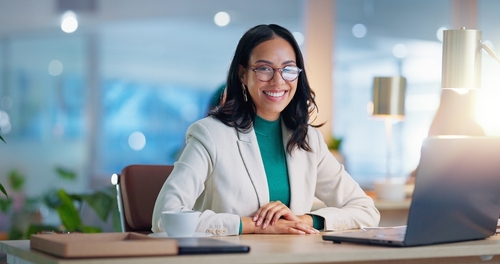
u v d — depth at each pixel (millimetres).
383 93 3867
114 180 2494
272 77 2145
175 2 7031
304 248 1510
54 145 6422
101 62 6734
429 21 6621
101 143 6676
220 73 7195
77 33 6617
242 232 1948
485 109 5469
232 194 2098
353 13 6676
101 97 6719
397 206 4059
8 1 6297
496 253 1622
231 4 7117
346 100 6582
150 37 6953
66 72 6562
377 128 6586
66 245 1291
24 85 6371
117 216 3344
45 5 6449
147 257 1319
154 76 6969
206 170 2096
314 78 6262
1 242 1743
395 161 6527
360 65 6672
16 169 6223
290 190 2201
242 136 2172
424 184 1508
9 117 6273
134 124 6855
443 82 2035
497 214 1785
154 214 1957
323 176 2338
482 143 1644
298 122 2244
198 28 7117
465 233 1684
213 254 1373
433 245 1580
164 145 6980
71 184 6438
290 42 2221
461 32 1997
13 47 6324
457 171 1595
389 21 6746
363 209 2240
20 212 5078
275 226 1968
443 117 3193
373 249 1493
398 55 6750
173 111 7059
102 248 1306
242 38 2211
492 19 6129
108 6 6754
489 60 5664
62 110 6504
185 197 1989
